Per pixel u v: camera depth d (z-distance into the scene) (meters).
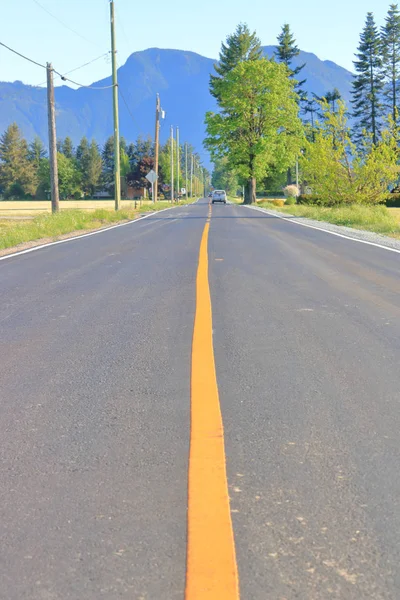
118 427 3.77
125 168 164.50
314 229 23.69
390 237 20.23
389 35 90.31
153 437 3.59
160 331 6.46
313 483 2.98
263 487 2.94
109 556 2.35
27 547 2.43
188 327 6.62
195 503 2.75
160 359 5.34
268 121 75.19
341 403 4.19
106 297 8.76
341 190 35.88
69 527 2.58
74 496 2.88
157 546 2.41
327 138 35.97
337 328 6.56
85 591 2.13
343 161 35.97
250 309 7.64
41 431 3.73
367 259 13.27
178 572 2.23
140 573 2.23
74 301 8.49
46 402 4.29
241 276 10.61
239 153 75.88
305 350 5.63
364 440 3.54
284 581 2.18
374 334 6.29
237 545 2.42
